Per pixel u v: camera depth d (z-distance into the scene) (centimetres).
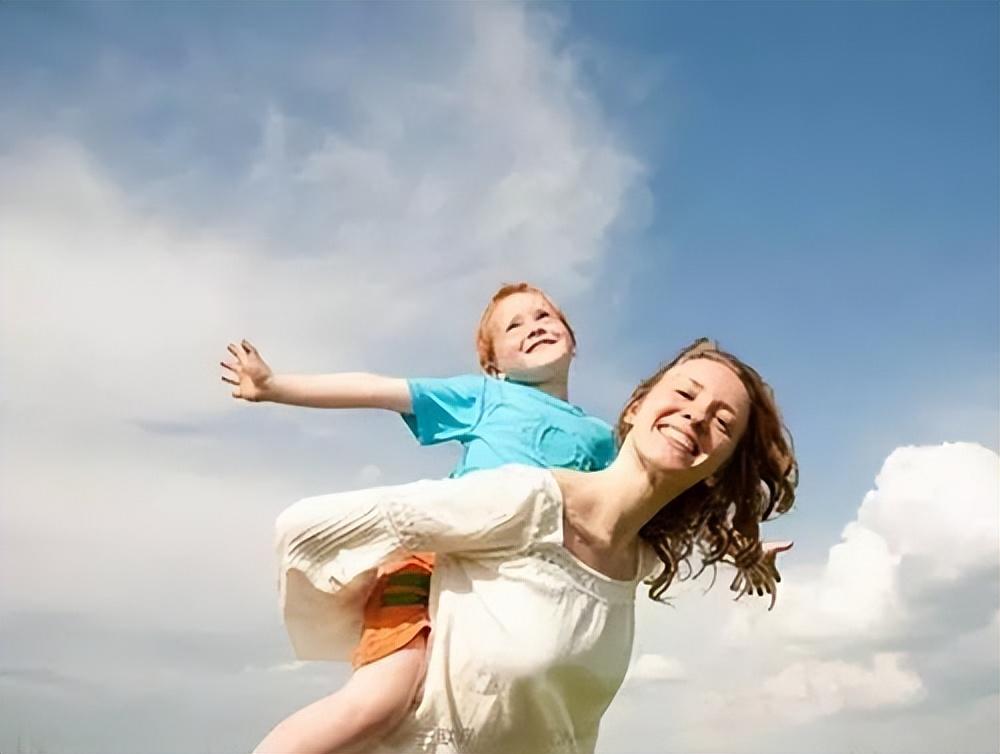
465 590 141
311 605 146
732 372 152
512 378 192
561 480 146
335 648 152
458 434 175
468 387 179
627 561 153
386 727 139
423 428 176
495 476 144
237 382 165
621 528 148
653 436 146
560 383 195
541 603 138
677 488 147
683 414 146
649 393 157
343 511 142
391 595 146
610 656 144
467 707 137
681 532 161
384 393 173
